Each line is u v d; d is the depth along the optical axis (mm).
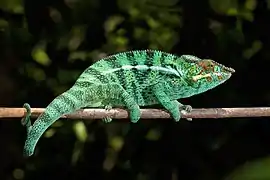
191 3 2193
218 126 2242
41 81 2219
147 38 2205
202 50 2203
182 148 2260
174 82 1590
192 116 1600
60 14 2221
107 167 2271
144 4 2203
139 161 2271
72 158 2244
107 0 2209
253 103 2215
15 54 2223
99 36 2217
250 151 2227
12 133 2271
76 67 2213
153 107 2178
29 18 2215
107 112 1556
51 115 1494
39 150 2246
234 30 2195
